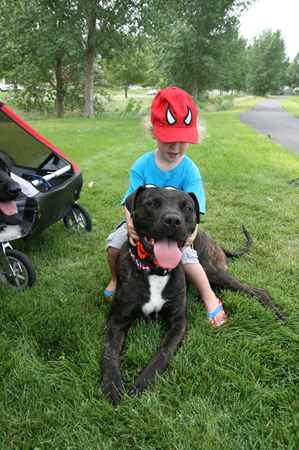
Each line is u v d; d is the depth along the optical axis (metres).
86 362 2.52
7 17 20.70
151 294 2.72
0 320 2.93
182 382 2.35
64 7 20.00
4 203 3.48
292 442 1.97
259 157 10.18
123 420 2.10
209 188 7.10
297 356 2.62
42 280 3.59
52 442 1.95
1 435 2.00
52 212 3.80
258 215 5.76
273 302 3.28
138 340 2.69
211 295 3.06
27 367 2.40
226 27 28.44
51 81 25.62
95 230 4.92
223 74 31.89
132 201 2.70
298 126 20.47
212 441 1.92
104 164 8.92
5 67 24.09
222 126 19.03
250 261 4.15
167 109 2.86
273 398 2.26
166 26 22.27
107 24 21.61
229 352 2.58
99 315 3.01
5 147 4.25
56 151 4.31
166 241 2.51
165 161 3.10
